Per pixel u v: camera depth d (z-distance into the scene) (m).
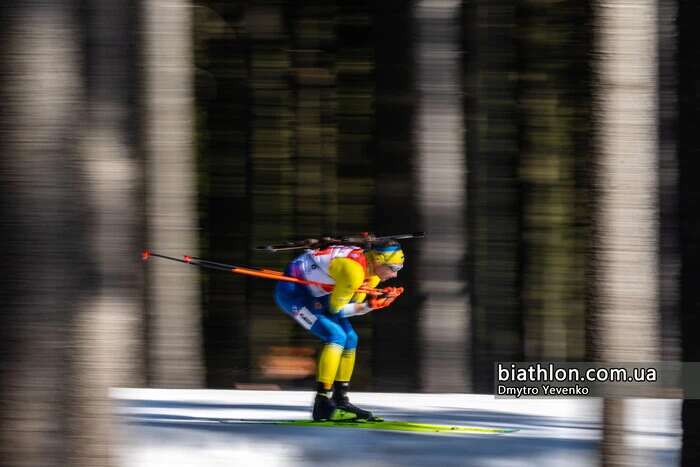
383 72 34.94
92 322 14.54
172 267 33.72
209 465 20.48
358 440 22.62
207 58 38.53
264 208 38.53
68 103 14.22
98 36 29.72
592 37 18.39
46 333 14.12
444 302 34.09
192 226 34.50
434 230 34.12
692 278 17.31
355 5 38.06
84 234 14.45
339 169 38.19
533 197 37.28
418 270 34.25
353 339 24.97
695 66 17.23
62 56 14.18
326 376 24.33
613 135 18.19
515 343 37.03
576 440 23.09
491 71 37.12
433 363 34.06
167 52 33.16
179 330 33.81
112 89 29.58
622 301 18.14
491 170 37.19
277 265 38.50
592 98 18.39
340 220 38.09
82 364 14.37
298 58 38.34
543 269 37.22
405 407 27.62
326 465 20.70
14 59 14.06
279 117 38.41
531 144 37.28
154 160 33.44
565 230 37.22
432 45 33.81
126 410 25.95
